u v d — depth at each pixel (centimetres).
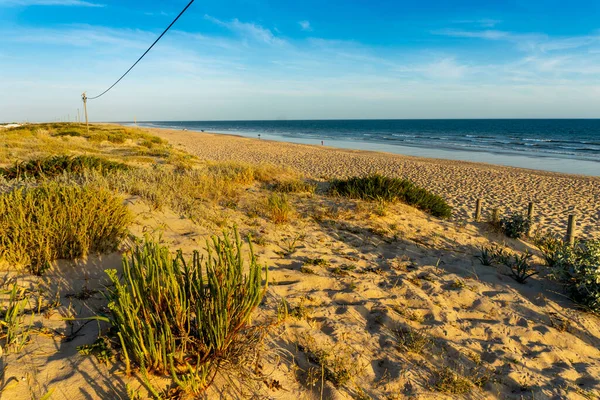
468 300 480
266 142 4225
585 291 500
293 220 710
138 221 562
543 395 315
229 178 957
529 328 425
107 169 912
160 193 697
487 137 6388
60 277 374
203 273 410
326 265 526
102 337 280
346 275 501
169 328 253
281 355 308
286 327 348
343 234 678
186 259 462
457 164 2561
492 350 373
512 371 340
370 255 597
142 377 250
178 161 1495
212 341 273
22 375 238
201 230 582
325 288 462
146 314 262
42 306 322
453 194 1482
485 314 453
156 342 258
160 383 250
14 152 1312
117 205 502
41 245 379
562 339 413
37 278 363
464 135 7038
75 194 489
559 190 1611
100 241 434
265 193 895
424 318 423
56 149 1495
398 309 426
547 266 638
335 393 275
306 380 286
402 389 299
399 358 336
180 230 575
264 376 278
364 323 390
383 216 800
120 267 416
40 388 231
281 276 471
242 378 270
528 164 2869
